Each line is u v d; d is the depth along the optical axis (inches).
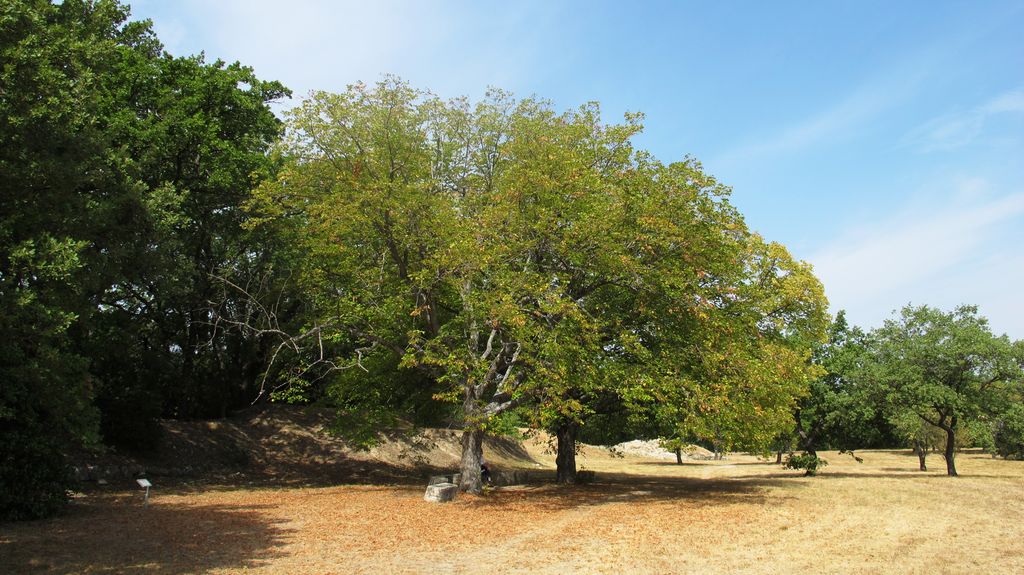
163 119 839.1
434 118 770.2
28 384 502.9
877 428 1314.0
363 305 774.5
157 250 650.2
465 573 357.7
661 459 2162.9
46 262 441.7
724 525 531.5
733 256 722.8
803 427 1248.8
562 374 614.5
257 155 898.1
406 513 589.3
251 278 986.1
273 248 994.1
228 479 911.7
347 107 696.4
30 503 508.1
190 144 863.1
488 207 668.7
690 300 654.5
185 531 473.4
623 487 895.7
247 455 1046.4
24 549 393.4
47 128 495.5
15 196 497.7
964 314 1135.6
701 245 668.1
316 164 703.7
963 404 1052.5
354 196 663.8
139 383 914.1
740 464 1822.1
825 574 361.7
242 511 589.0
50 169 483.5
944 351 1071.0
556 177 680.4
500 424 722.2
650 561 392.2
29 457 517.7
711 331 683.4
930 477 1123.3
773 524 538.0
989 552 427.5
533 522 543.5
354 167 692.1
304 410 1239.5
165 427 1018.7
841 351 1197.7
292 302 1043.9
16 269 435.2
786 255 898.1
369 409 895.1
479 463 758.5
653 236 667.4
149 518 532.7
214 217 937.5
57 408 512.4
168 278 696.4
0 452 498.9
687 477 1184.8
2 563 356.5
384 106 714.2
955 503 693.3
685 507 649.6
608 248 643.5
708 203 674.2
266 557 389.4
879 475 1191.6
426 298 732.0
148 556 383.6
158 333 1054.4
